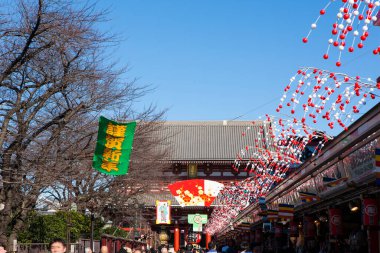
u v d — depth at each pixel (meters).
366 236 14.74
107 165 21.48
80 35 19.91
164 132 77.56
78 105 22.17
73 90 22.03
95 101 23.14
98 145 21.30
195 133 80.81
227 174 74.31
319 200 16.95
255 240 34.25
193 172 74.19
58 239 9.02
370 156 11.84
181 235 93.31
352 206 15.31
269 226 28.02
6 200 21.83
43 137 23.94
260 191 34.59
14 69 19.02
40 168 20.69
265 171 30.94
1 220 21.89
